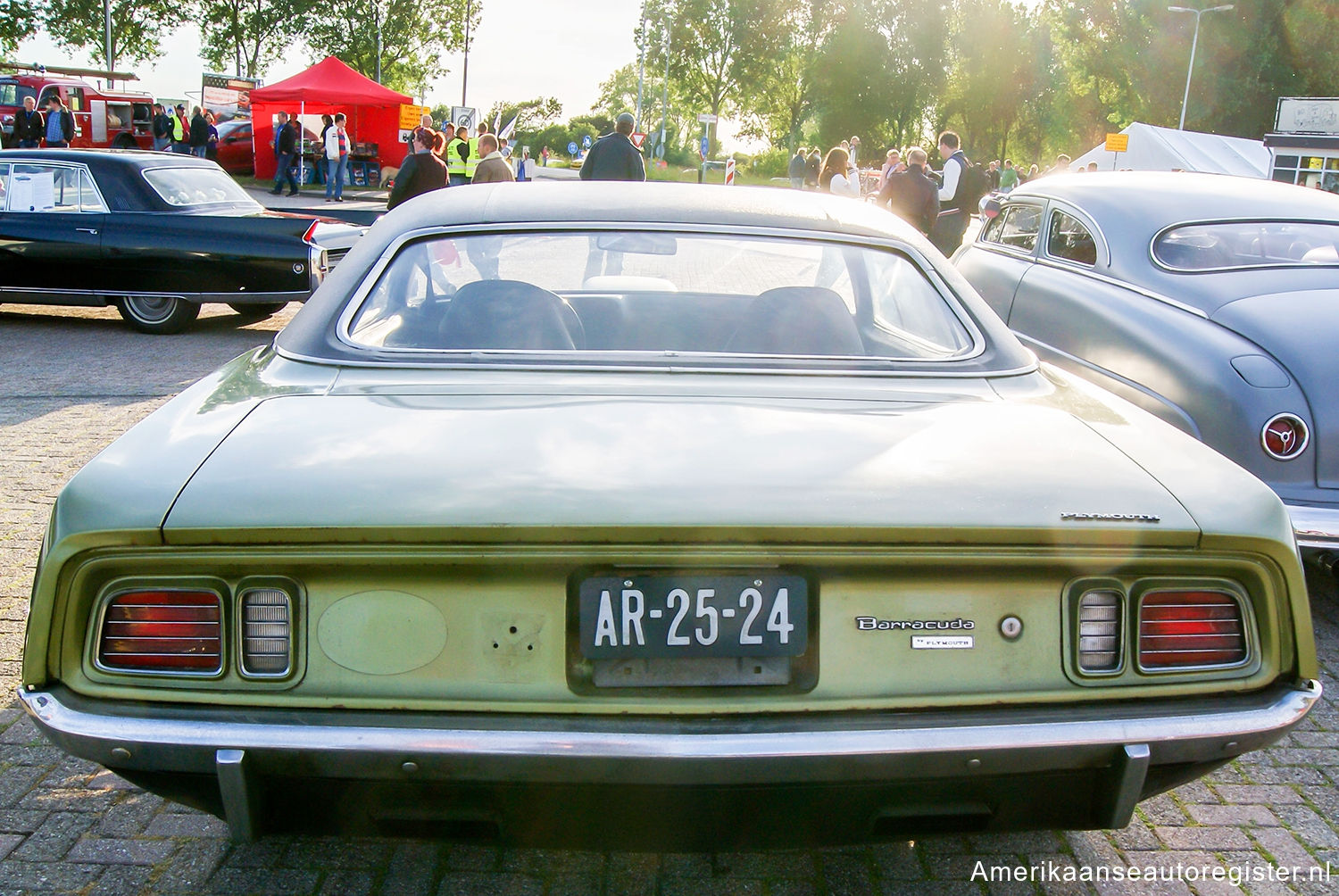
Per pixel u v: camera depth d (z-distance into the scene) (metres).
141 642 1.80
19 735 2.95
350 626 1.80
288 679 1.80
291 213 9.37
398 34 56.25
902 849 2.52
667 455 1.95
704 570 1.81
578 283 2.70
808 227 2.85
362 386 2.30
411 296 2.60
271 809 1.79
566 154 63.22
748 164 79.38
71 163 9.02
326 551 1.76
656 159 55.53
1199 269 4.75
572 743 1.73
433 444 1.98
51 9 55.22
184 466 1.92
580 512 1.75
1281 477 3.74
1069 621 1.87
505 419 2.11
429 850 2.47
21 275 9.00
